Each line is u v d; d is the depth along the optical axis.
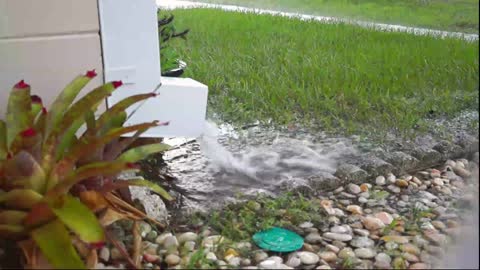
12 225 1.58
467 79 2.82
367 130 2.90
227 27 3.67
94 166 1.50
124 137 2.20
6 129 1.75
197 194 2.22
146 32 2.20
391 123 2.92
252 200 2.13
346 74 3.24
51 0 2.07
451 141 2.73
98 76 2.20
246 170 2.46
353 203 2.21
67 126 1.64
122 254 1.60
